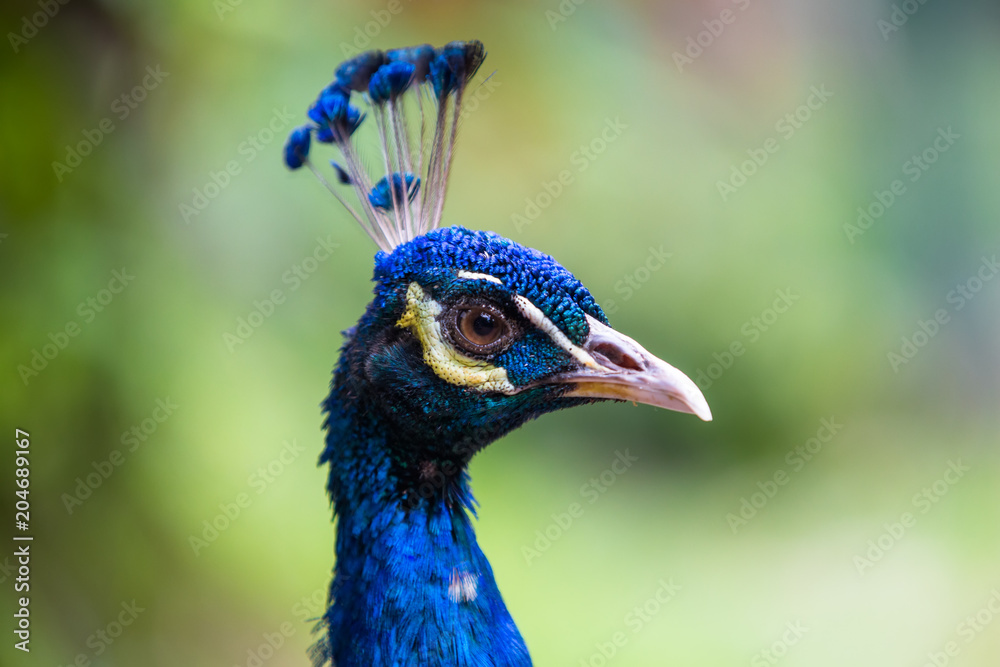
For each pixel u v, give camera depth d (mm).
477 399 4703
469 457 4883
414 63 5410
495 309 4711
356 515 4629
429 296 4676
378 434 4688
